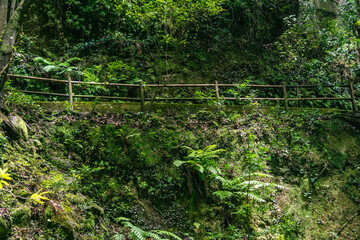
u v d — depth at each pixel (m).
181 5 8.35
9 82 7.46
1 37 5.73
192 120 8.17
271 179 7.85
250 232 7.04
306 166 8.26
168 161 7.30
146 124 7.62
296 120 9.06
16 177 4.92
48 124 6.76
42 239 4.50
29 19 9.42
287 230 7.30
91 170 6.48
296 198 7.79
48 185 5.31
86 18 10.49
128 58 10.45
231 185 6.94
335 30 11.98
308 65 11.73
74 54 9.94
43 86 9.05
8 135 5.52
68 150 6.60
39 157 5.89
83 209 5.58
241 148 7.98
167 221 6.69
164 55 10.80
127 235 6.04
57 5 10.05
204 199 7.14
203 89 10.84
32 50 9.28
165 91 10.39
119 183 6.69
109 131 7.20
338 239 7.53
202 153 6.96
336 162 8.53
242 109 8.91
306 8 13.15
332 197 8.02
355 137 9.12
